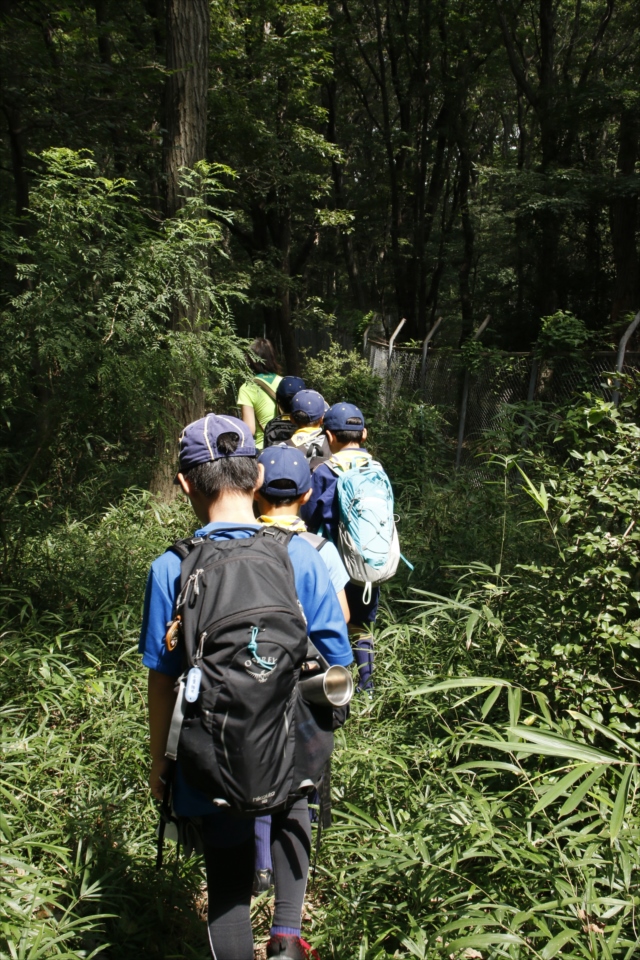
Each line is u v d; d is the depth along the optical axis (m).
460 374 10.51
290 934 2.03
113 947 2.47
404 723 3.56
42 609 4.75
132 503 7.23
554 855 2.47
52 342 4.98
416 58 23.34
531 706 3.22
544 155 18.55
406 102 24.30
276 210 18.38
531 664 3.12
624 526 3.38
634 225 17.64
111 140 10.54
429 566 5.66
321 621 2.14
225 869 2.08
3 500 5.14
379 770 3.15
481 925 2.15
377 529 3.90
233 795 1.80
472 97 26.58
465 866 2.60
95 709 3.57
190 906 2.63
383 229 26.92
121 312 5.93
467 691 3.52
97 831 2.78
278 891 2.11
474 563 3.86
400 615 4.98
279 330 19.47
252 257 18.72
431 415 9.60
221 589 1.91
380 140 24.61
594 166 18.34
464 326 22.55
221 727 1.79
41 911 2.52
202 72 8.49
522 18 23.06
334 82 23.14
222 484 2.19
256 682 1.80
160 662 2.02
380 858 2.53
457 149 25.17
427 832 2.69
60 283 5.37
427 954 2.23
